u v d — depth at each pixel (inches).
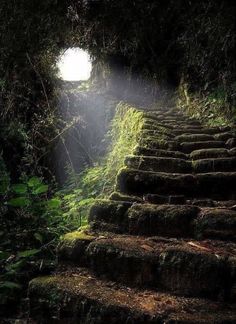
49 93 309.0
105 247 102.5
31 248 128.5
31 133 287.6
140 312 81.9
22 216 138.5
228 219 116.3
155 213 121.1
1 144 271.4
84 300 86.8
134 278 98.4
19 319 94.7
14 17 238.2
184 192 149.7
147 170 164.4
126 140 236.7
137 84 377.1
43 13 248.4
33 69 280.7
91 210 127.5
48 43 268.2
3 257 109.8
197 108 275.4
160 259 98.0
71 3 265.7
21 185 140.0
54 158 303.3
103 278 100.4
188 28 299.7
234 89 231.8
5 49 247.9
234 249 105.5
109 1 291.1
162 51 354.3
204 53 275.9
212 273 92.8
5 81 263.6
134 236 117.7
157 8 315.9
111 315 83.0
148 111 292.7
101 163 269.3
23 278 109.3
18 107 281.4
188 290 93.5
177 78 350.6
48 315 90.5
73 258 106.5
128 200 137.4
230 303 89.7
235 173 151.9
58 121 311.7
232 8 240.1
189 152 193.8
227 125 226.1
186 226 118.5
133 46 352.8
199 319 79.4
